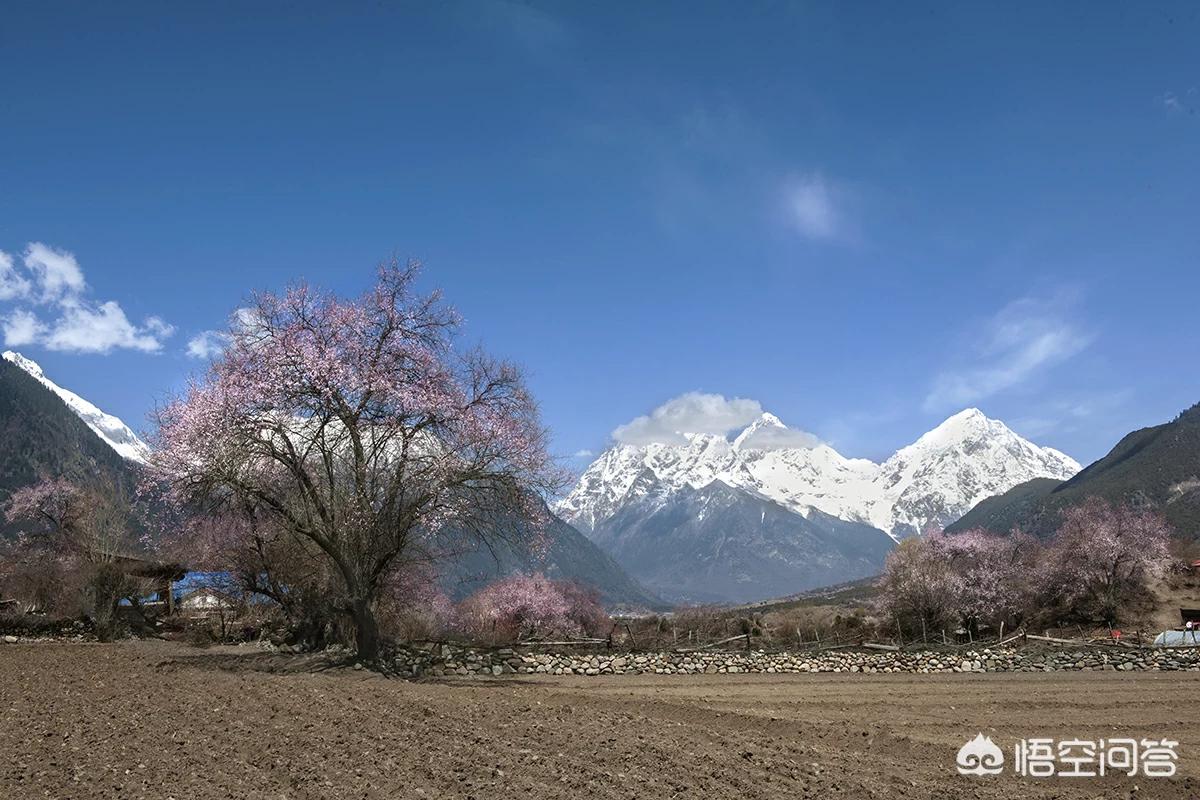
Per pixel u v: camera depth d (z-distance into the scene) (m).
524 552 29.80
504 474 28.02
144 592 42.41
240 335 27.50
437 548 31.36
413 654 31.19
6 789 11.98
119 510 44.50
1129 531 55.94
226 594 40.41
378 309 28.06
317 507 27.03
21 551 42.59
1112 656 35.25
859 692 26.91
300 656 29.77
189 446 26.20
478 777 12.77
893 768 14.49
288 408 27.03
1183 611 51.53
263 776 12.74
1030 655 35.12
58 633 38.84
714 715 19.70
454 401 27.78
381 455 27.92
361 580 27.55
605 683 29.25
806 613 60.59
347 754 14.10
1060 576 54.75
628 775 13.02
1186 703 24.44
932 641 43.72
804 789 12.62
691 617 50.50
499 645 32.41
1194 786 14.19
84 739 15.31
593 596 55.56
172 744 14.88
